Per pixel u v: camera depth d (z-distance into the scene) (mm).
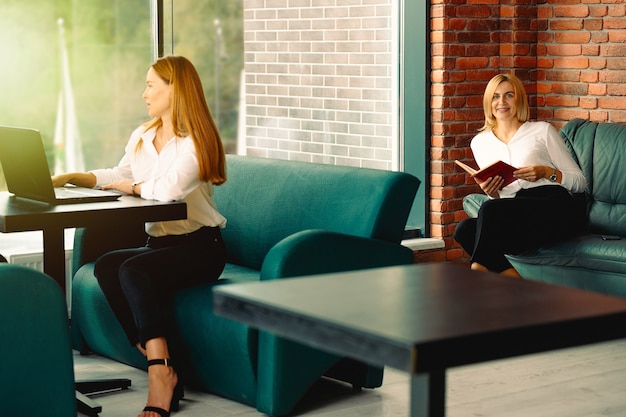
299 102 6477
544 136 5875
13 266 2885
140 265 4109
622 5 6605
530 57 7117
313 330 1846
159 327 4023
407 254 4445
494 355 1755
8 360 2834
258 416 4133
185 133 4305
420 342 1680
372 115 6730
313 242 4074
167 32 5934
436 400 1831
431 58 6840
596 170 6105
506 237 5570
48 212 3748
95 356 5141
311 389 4566
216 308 2094
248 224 5008
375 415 4164
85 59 5727
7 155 4141
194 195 4297
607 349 5289
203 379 4383
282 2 6367
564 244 5641
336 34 6578
